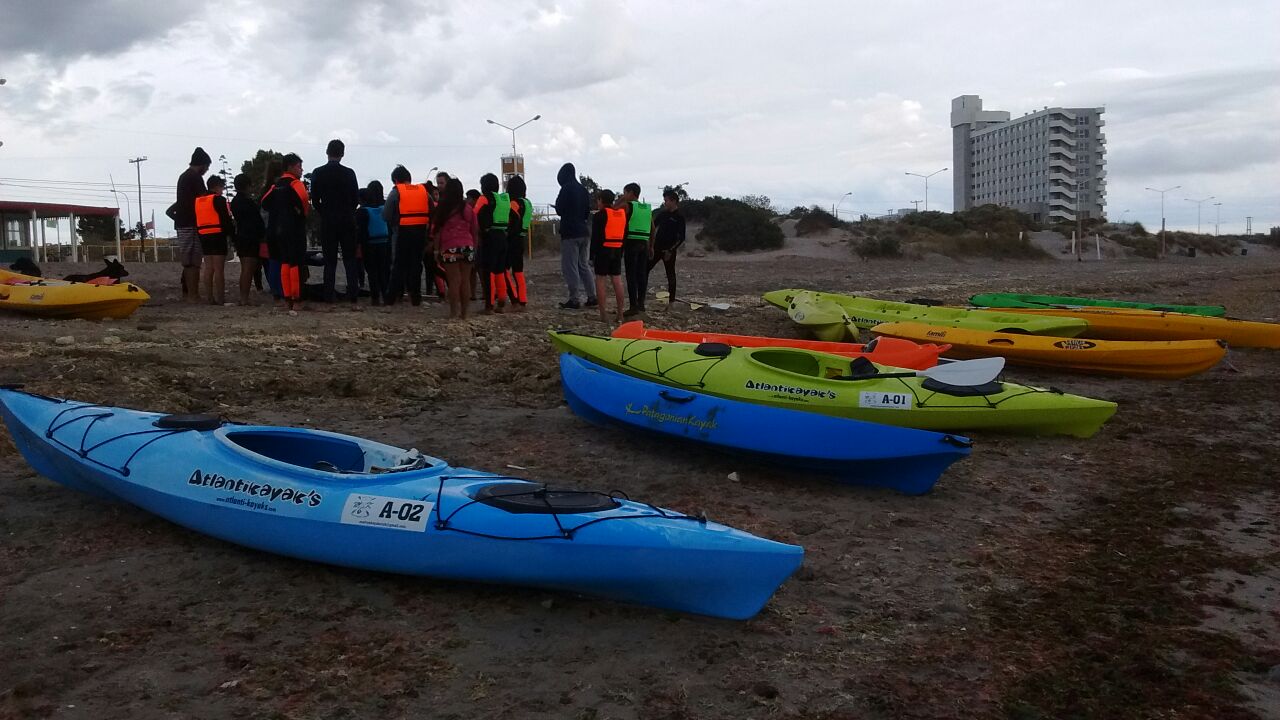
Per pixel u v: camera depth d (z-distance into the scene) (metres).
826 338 12.02
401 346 10.13
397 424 7.16
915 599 4.29
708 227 54.69
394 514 4.05
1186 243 81.88
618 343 7.88
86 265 28.83
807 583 4.43
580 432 7.11
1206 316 13.04
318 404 7.65
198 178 13.20
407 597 4.08
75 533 4.69
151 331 10.16
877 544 4.99
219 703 3.20
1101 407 6.91
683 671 3.53
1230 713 3.33
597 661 3.58
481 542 3.90
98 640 3.61
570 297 14.11
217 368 8.45
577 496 4.05
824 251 53.84
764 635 3.85
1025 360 10.75
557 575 3.86
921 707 3.34
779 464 6.21
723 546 3.74
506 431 7.09
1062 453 6.98
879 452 5.74
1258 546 5.07
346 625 3.81
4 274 12.48
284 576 4.25
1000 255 59.56
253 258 12.98
